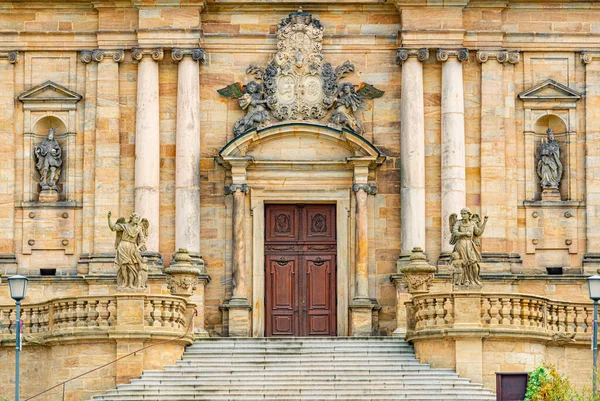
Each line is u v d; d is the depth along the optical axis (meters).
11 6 63.66
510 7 63.66
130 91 63.41
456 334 53.66
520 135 63.50
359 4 63.75
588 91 63.66
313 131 62.84
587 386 55.62
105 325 53.94
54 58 63.75
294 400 50.97
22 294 50.09
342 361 54.94
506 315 54.34
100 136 63.03
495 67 63.41
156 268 61.66
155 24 63.09
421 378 52.97
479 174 63.03
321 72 63.53
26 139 63.38
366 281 62.22
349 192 63.06
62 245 62.78
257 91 63.50
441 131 63.06
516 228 62.91
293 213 63.59
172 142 63.09
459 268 55.03
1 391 55.44
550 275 61.97
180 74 62.97
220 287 62.56
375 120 63.44
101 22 63.44
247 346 56.59
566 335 55.47
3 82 63.50
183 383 52.41
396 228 62.91
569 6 63.59
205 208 62.97
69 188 63.09
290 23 63.66
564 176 63.53
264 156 63.06
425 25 63.19
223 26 63.72
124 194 62.88
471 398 51.22
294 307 63.12
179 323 55.28
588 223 62.97
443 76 63.09
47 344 54.97
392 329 62.25
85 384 53.53
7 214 62.84
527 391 48.66
